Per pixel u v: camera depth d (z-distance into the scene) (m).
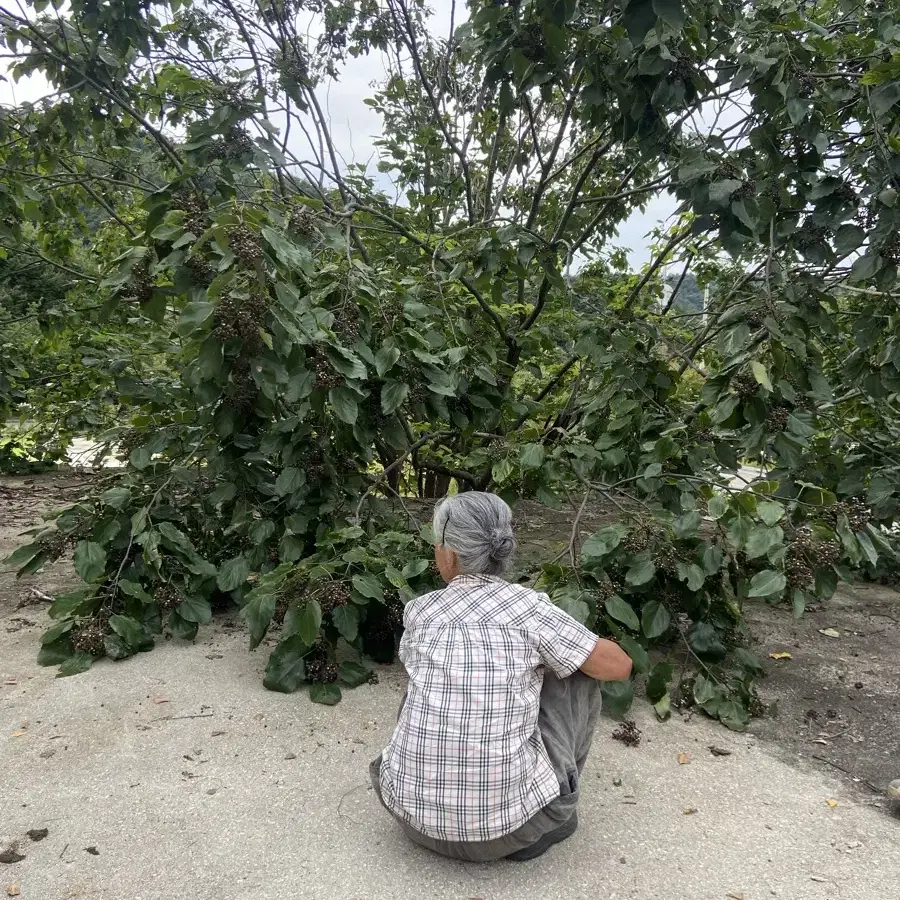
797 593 2.95
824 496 3.07
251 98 3.59
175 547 3.51
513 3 3.33
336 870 2.07
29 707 2.95
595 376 4.16
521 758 1.93
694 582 3.04
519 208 6.67
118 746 2.69
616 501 3.63
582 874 2.08
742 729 2.99
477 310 4.57
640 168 5.40
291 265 2.73
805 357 3.26
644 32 2.61
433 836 1.95
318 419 3.48
